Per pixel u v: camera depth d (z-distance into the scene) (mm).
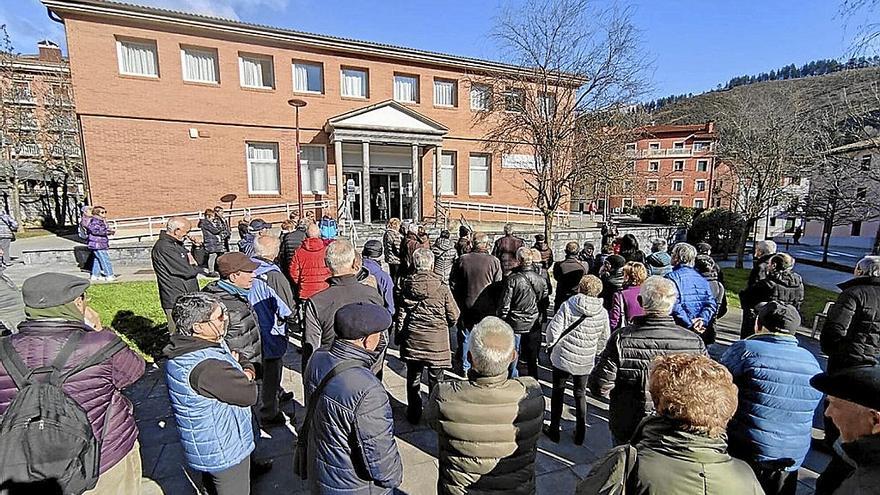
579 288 3807
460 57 22016
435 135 20438
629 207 46094
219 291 3387
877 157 12164
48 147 26844
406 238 8211
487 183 23703
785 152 15773
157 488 3221
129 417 2484
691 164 59750
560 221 23609
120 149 16594
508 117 14914
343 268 3395
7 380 1996
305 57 19406
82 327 2262
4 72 24141
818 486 2186
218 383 2312
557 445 3904
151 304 7914
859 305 3408
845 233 29625
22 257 12312
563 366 3744
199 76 17891
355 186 20953
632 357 2799
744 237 16781
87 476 2068
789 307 2633
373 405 2066
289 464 3561
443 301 4121
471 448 2199
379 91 20875
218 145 18188
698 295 4262
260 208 18781
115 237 15805
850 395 1479
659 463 1493
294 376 5320
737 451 2600
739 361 2602
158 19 16453
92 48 15906
